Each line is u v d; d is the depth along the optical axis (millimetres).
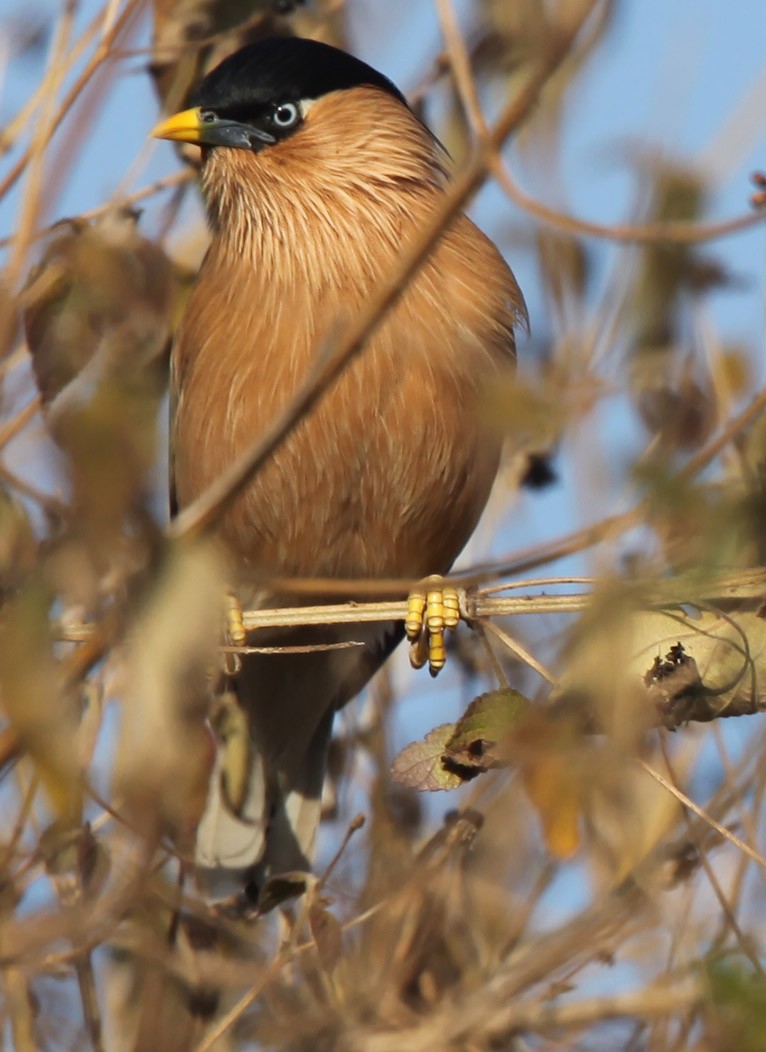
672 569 5727
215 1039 6801
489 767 6621
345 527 9242
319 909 7121
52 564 5117
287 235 9055
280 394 8914
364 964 7535
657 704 6715
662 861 7156
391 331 8742
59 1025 7207
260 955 8188
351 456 8898
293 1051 6973
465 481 9078
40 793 7113
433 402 8844
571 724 5785
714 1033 5332
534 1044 7434
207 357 9125
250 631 9266
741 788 7168
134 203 8219
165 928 7891
